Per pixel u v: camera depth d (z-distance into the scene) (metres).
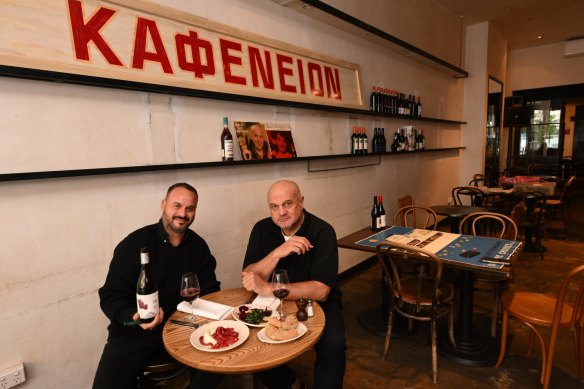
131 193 2.01
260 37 2.63
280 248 1.78
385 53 4.25
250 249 2.01
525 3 5.51
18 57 1.51
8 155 1.57
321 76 3.22
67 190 1.76
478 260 2.11
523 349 2.47
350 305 3.21
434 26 5.38
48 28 1.62
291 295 1.66
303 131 3.13
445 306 2.29
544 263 4.15
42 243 1.69
